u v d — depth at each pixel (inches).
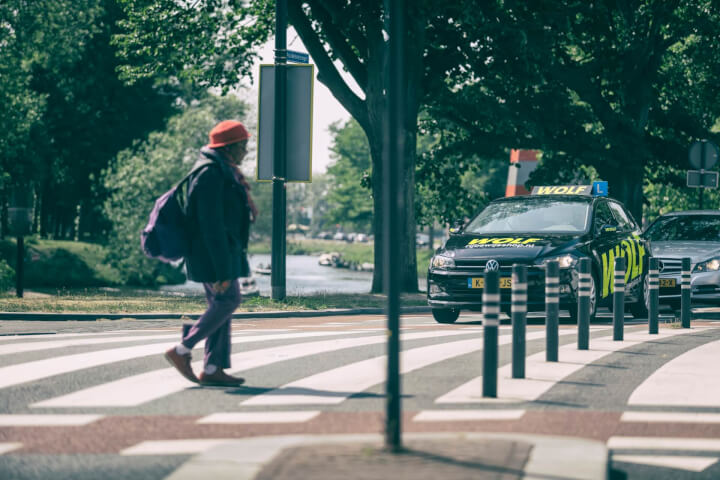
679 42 1325.0
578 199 649.0
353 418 265.7
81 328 553.6
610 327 564.7
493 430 248.8
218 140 314.8
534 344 451.5
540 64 1022.4
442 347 434.3
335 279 3240.7
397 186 215.9
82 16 2041.1
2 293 994.7
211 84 1247.5
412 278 1055.6
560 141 1234.6
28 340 455.2
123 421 264.1
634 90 1211.9
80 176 2256.4
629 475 210.1
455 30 1058.1
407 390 313.9
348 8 973.2
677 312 741.3
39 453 227.0
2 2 1870.1
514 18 957.2
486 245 598.5
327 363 379.2
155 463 216.7
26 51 1947.6
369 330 526.9
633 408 286.2
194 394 307.3
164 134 2055.9
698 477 209.0
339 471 186.9
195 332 317.1
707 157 994.7
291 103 771.4
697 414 277.1
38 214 2438.5
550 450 208.1
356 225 4692.4
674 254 705.6
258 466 195.5
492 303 300.8
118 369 359.3
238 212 315.0
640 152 1217.4
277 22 768.3
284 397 301.3
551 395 306.2
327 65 1064.8
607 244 620.7
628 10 1152.2
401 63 220.7
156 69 1195.9
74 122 2158.0
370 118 1039.6
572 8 976.9
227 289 314.7
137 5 1181.1
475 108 1211.9
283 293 771.4
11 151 1777.8
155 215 312.0
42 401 295.0
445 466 191.3
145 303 753.0
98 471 209.8
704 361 391.9
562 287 581.0
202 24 1189.1
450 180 1342.3
